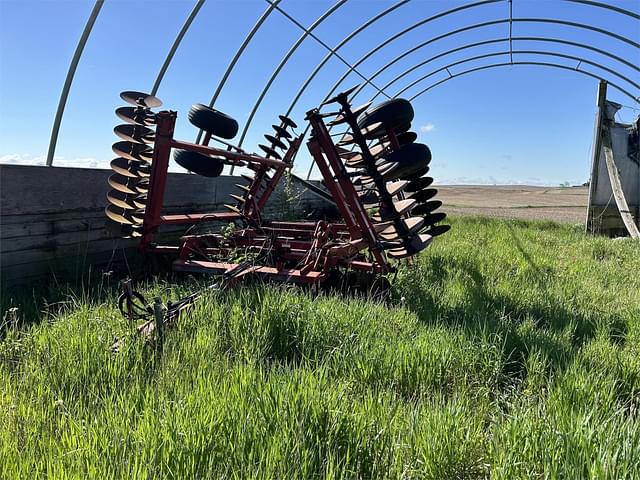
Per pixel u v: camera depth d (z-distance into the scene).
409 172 5.41
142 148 5.50
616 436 2.12
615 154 13.65
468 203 40.34
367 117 5.38
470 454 2.16
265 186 8.30
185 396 2.36
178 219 5.68
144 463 1.84
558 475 1.86
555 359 3.30
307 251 5.53
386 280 5.21
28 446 1.98
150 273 5.71
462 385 2.94
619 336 4.02
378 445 2.10
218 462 1.91
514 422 2.22
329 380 2.81
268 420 2.17
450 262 6.91
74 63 5.80
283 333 3.38
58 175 5.31
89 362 2.74
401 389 2.89
